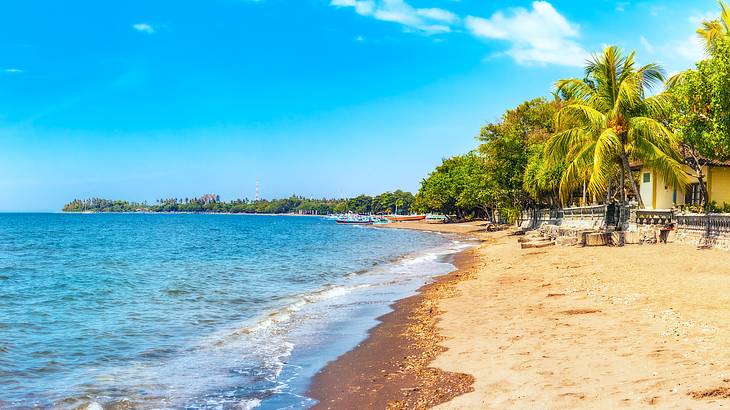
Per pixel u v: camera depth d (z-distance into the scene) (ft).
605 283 58.90
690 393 23.57
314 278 91.04
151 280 88.53
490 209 314.96
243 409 28.71
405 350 39.22
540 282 65.26
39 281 88.53
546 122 194.29
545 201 210.59
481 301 56.03
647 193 127.65
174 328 50.34
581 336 36.42
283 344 43.19
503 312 48.55
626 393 24.56
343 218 597.11
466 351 36.45
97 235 276.00
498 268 87.76
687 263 67.51
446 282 76.79
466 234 263.70
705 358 28.73
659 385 25.05
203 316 56.44
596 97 110.73
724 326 35.55
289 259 131.95
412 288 73.77
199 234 295.89
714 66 74.49
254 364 37.55
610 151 103.19
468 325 44.78
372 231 344.28
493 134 201.36
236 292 74.02
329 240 230.89
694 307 42.11
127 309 60.90
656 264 70.13
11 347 42.83
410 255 141.59
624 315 41.65
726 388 23.65
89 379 34.35
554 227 144.46
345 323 51.13
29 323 53.06
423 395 28.73
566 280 64.44
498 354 34.60
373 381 32.40
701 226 84.74
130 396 30.96
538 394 25.96
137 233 303.68
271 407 28.91
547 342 35.88
